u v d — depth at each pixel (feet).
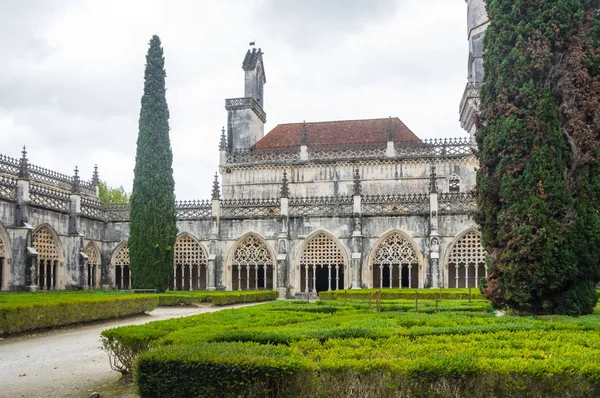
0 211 117.29
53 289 133.59
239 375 28.50
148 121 145.07
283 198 148.97
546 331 41.63
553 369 26.84
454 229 139.44
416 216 141.79
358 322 47.52
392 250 143.23
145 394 29.91
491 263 63.72
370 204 145.48
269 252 149.69
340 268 166.71
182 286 153.58
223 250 151.74
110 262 155.22
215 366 28.89
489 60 67.56
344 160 179.83
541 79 63.21
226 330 43.45
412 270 161.79
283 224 147.95
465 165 173.17
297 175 183.62
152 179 142.51
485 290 65.10
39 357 54.90
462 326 44.14
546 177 59.52
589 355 29.78
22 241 120.78
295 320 54.19
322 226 146.92
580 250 58.13
